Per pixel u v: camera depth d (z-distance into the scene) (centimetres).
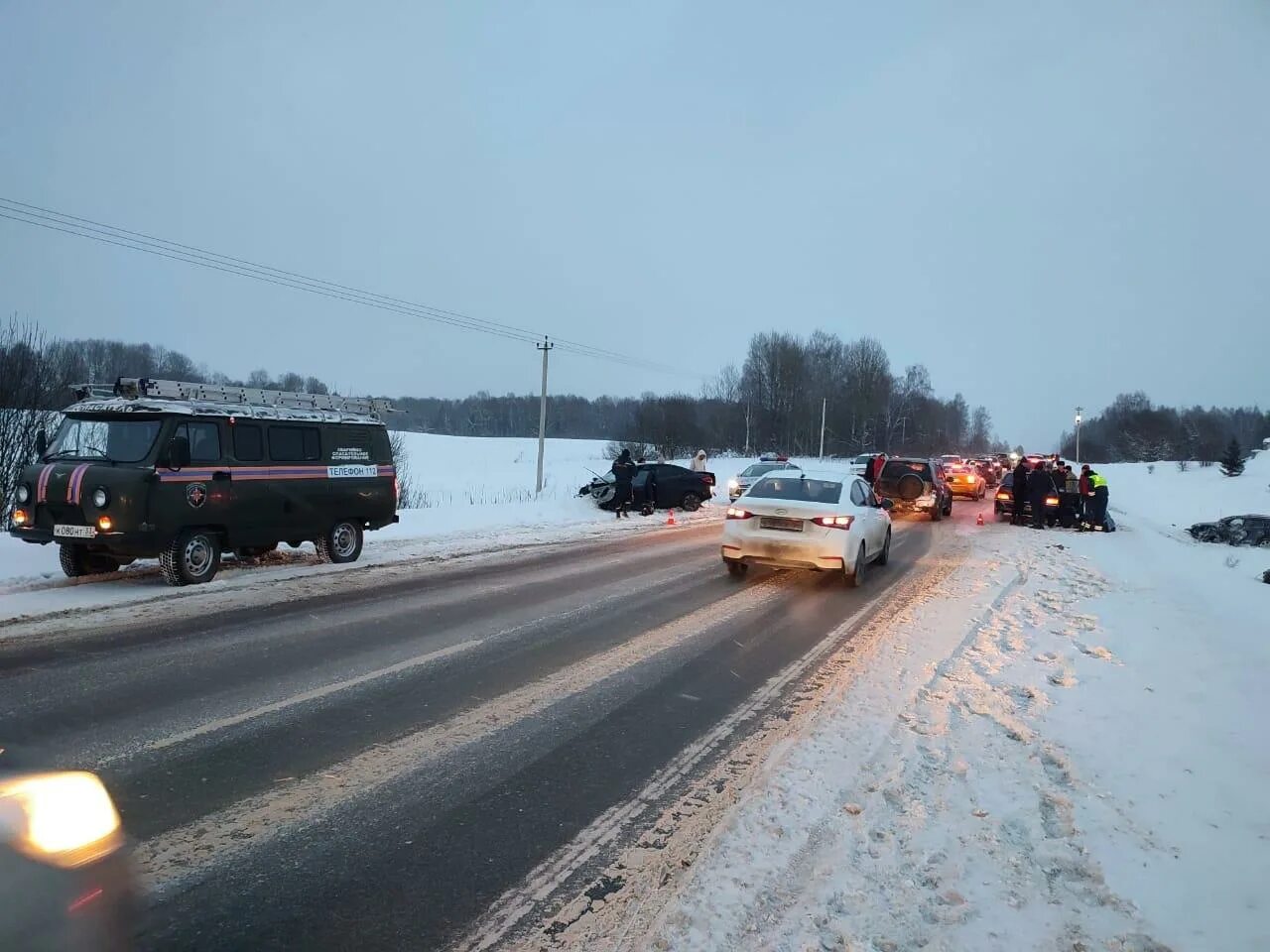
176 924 301
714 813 406
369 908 317
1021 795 421
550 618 860
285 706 550
